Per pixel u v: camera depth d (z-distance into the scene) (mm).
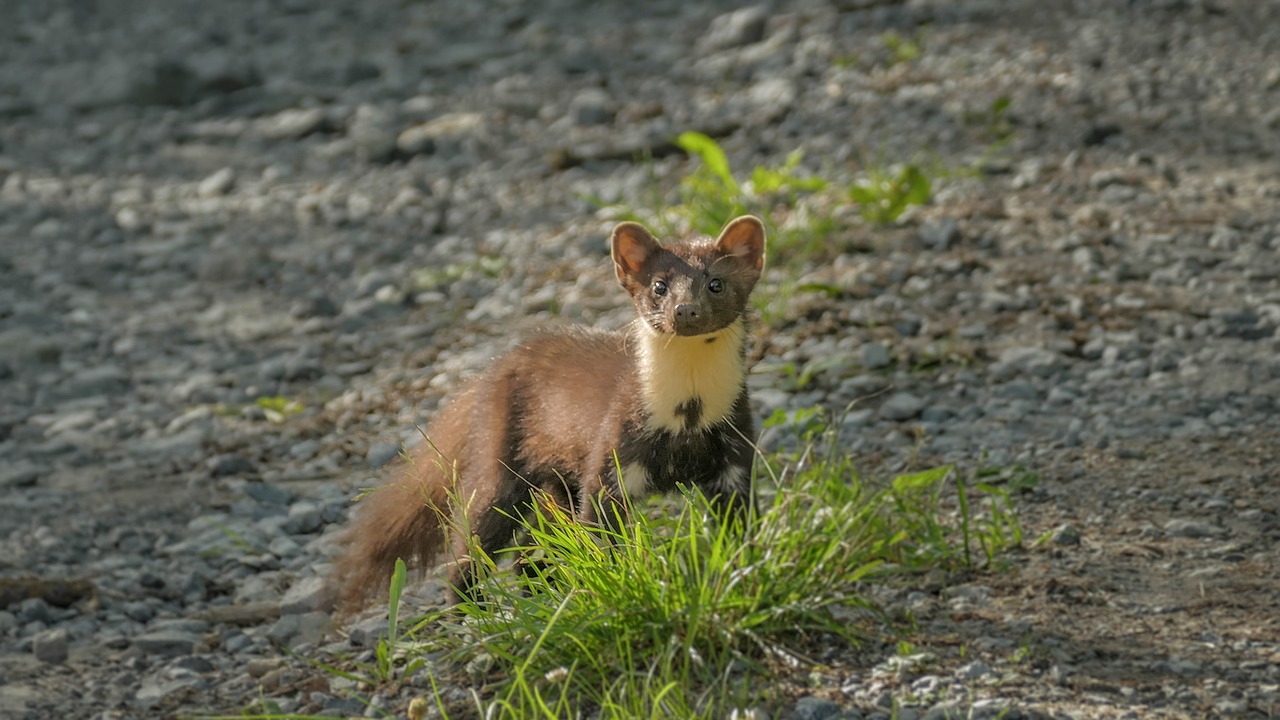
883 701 6773
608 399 8281
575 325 9422
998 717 6426
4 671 8688
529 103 23125
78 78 27344
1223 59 20453
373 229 18484
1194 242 14422
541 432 8609
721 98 21891
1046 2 24125
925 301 13531
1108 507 9266
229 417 13164
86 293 17094
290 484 11594
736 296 8094
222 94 26031
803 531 7762
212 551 10328
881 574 8102
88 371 14617
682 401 8016
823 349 12656
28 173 22578
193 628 9172
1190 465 9852
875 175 16172
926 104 19781
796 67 22391
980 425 11078
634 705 6527
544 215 17969
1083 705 6617
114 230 19500
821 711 6645
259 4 32688
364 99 24797
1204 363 11820
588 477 8211
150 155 23203
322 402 13336
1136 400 11242
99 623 9430
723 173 15461
